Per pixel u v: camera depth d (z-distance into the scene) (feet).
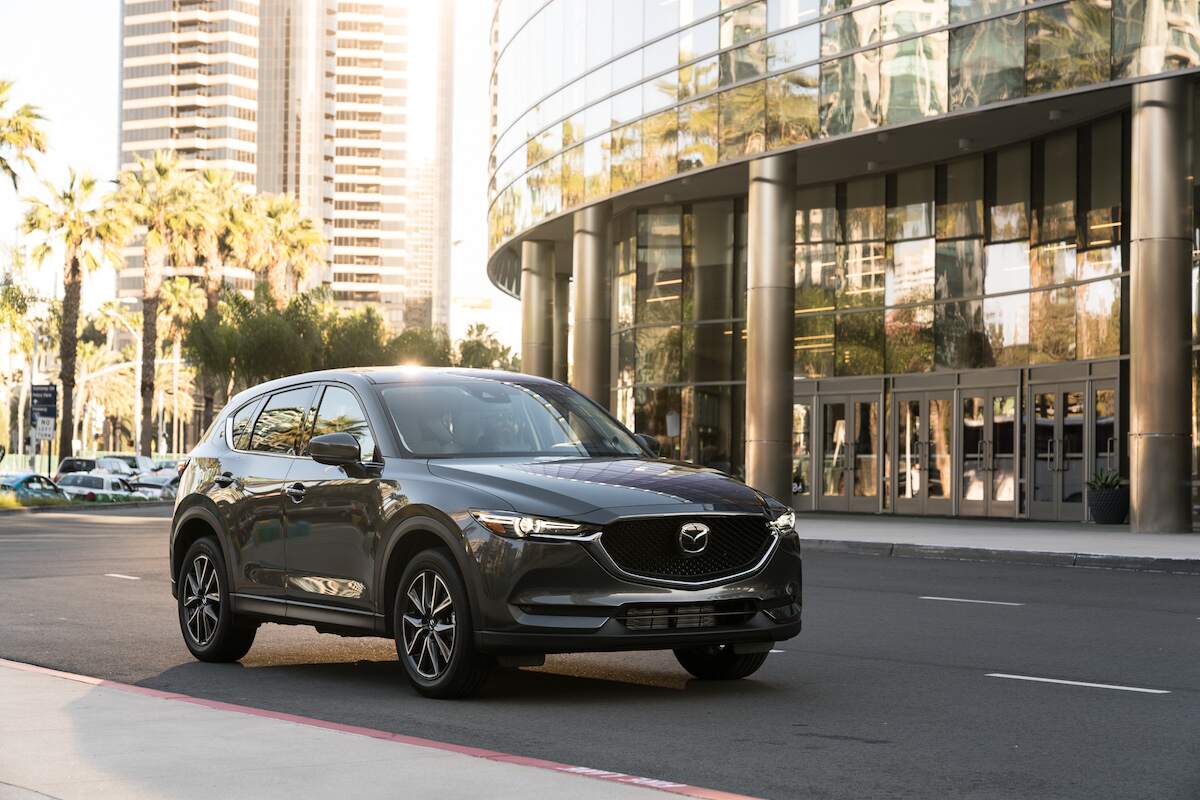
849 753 21.86
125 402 428.56
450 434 29.09
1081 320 95.09
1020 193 101.40
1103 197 92.63
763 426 99.60
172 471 183.62
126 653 34.78
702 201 122.42
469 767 19.57
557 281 167.32
